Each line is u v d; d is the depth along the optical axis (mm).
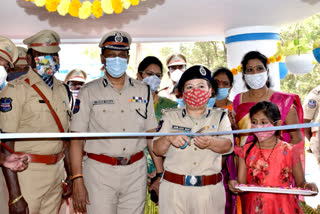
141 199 3457
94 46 13656
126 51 3369
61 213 4469
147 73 4363
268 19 6598
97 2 3791
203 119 3184
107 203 3326
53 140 3332
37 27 6984
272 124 3393
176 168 3107
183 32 7637
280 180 3391
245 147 3537
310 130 5152
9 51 2977
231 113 4246
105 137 3316
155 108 4328
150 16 6270
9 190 3107
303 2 5656
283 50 5543
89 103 3355
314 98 4992
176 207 3082
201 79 3064
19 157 3059
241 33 7090
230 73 4594
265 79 4016
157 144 3139
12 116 3117
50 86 3428
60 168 3500
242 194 3705
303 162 3547
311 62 5418
